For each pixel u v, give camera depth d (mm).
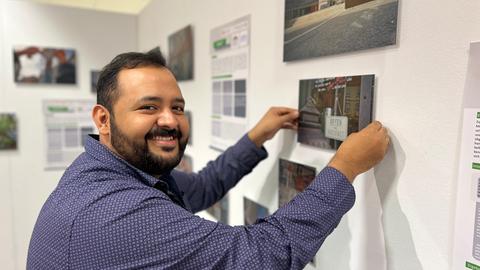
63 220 713
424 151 689
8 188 2396
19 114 2383
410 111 711
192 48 1750
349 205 735
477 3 591
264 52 1176
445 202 658
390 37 733
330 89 897
